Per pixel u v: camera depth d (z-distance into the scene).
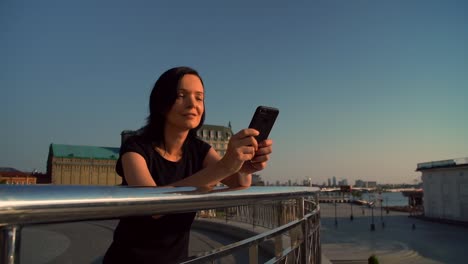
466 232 58.56
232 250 1.24
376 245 44.97
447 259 36.75
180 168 1.79
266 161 1.61
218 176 1.30
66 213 0.63
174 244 1.58
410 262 35.28
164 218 1.54
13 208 0.55
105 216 0.72
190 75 1.74
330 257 36.81
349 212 105.50
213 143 88.12
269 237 1.62
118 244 1.55
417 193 121.00
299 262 2.30
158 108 1.70
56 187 0.67
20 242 0.59
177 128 1.75
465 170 69.56
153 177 1.71
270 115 1.52
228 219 5.13
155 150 1.71
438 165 80.69
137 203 0.77
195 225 5.71
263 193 1.41
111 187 0.78
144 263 1.52
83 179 73.31
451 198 73.44
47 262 2.25
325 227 66.31
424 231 60.19
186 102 1.69
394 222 76.12
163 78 1.71
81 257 2.49
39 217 0.60
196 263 1.05
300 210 2.66
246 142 1.30
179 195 0.90
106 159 76.19
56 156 72.19
